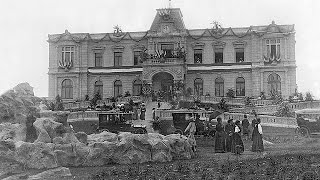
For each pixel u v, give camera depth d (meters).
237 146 30.94
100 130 46.41
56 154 24.95
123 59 91.75
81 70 91.25
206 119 55.50
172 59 85.25
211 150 35.06
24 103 29.69
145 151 27.61
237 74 87.94
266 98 81.19
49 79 91.56
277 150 32.38
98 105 78.12
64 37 91.38
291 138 43.09
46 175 19.31
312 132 45.47
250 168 23.30
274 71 85.94
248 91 87.31
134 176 22.06
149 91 82.19
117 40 91.62
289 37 85.75
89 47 92.00
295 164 24.30
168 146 28.39
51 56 91.94
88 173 23.14
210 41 89.88
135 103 75.50
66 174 19.80
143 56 86.25
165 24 89.94
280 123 53.75
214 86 88.81
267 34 86.31
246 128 43.81
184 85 86.88
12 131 26.86
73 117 60.16
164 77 89.31
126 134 28.20
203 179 20.73
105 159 26.62
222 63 88.56
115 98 82.31
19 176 19.48
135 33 92.44
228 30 89.19
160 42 89.81
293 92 85.00
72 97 91.06
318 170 21.91
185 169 23.62
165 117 58.28
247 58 88.25
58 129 26.34
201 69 88.94
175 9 92.50
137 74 90.25
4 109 28.80
